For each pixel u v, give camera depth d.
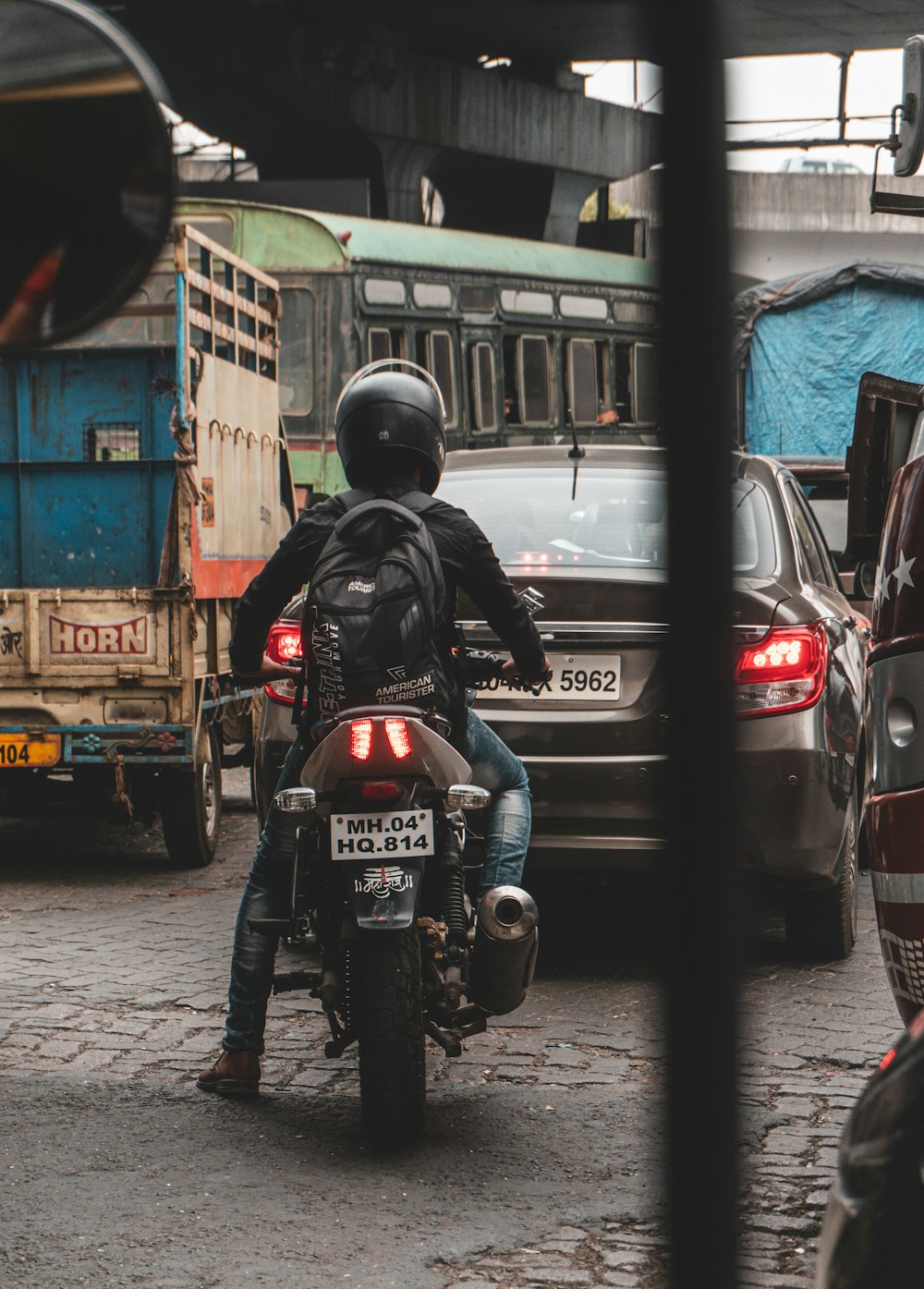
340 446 5.76
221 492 10.85
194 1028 6.59
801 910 7.75
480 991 5.33
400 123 47.53
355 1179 4.95
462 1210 4.70
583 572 7.31
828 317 23.83
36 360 11.08
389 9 45.28
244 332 12.23
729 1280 4.19
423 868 5.16
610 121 53.56
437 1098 5.73
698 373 4.72
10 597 9.87
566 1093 5.79
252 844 11.45
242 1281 4.22
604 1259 4.36
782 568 7.76
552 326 23.91
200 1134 5.36
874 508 6.96
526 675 5.73
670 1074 4.73
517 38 49.28
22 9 2.28
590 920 8.74
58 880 10.03
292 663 7.54
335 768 5.08
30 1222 4.60
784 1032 6.52
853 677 7.85
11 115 2.28
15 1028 6.57
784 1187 4.83
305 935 5.53
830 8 45.31
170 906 9.20
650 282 4.53
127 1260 4.34
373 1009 5.12
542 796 7.23
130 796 10.41
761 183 49.12
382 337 20.41
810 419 23.95
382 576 5.28
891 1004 7.00
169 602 9.86
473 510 8.16
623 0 43.84
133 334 13.32
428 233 21.95
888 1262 2.46
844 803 7.43
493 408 22.55
